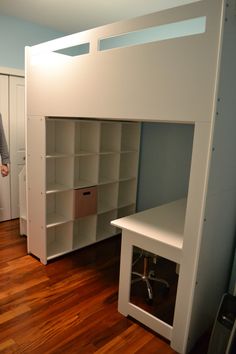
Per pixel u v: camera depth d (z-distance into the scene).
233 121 1.53
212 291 1.79
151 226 1.87
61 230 2.85
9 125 3.47
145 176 3.43
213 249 1.66
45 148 2.39
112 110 1.77
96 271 2.53
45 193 2.46
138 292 2.18
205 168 1.42
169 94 1.49
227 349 1.34
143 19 1.56
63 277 2.40
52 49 2.15
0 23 3.29
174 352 1.67
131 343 1.72
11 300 2.06
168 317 1.91
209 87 1.35
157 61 1.51
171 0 2.65
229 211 1.74
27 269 2.50
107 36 1.74
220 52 1.29
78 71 1.95
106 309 2.02
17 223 3.59
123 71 1.67
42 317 1.90
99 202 3.30
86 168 2.97
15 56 3.49
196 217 1.49
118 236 3.30
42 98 2.30
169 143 3.14
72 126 2.58
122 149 3.23
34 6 2.98
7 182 3.58
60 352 1.63
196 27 2.70
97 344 1.70
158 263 2.23
